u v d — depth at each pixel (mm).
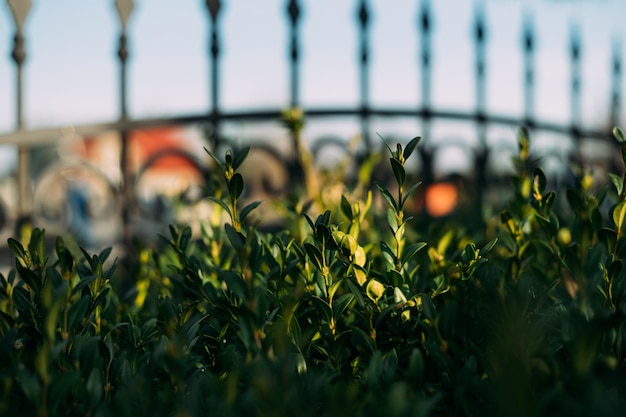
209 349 1211
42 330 1131
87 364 969
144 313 1601
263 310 1013
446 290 1251
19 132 3195
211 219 1784
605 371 899
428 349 1057
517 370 808
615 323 1000
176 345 1023
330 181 2895
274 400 797
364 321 1227
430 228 2088
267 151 3695
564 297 1279
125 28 3340
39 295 1193
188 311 1231
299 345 1133
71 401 976
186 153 3514
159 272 1768
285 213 2188
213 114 3504
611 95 4855
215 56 3469
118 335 1484
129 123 3434
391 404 751
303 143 2943
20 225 3236
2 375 982
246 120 3611
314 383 927
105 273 1286
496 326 1044
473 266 1250
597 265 1029
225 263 1577
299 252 1342
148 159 3500
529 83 4520
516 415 794
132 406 916
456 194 4238
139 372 1031
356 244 1253
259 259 1062
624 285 1138
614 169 4852
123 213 3449
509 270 1374
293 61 3568
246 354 1117
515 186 1616
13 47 3139
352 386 997
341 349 1159
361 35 3859
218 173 2004
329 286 1196
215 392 896
